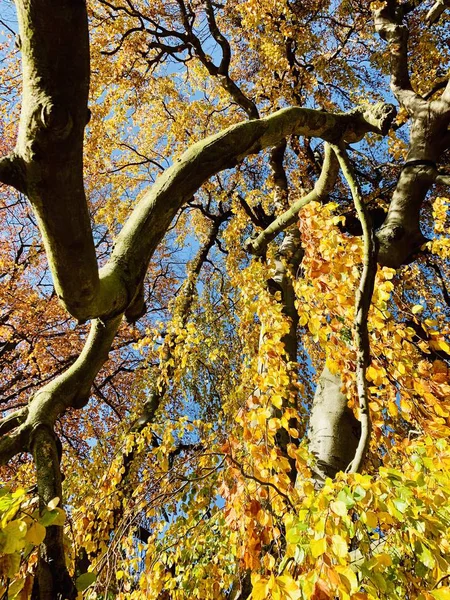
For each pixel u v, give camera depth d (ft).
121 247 5.31
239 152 6.59
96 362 5.72
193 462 10.71
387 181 24.72
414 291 18.62
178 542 8.86
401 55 16.48
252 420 7.75
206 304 20.39
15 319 26.04
